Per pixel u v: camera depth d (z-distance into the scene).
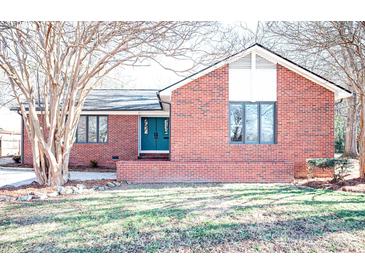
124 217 6.13
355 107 20.69
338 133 29.28
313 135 11.90
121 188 9.71
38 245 4.75
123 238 5.00
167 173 11.26
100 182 10.61
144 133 18.94
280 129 11.89
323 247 4.61
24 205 7.25
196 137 11.85
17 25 8.72
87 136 17.05
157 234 5.15
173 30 9.46
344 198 7.80
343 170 10.46
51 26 8.52
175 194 8.55
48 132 9.81
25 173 14.49
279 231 5.24
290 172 11.08
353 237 4.97
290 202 7.35
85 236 5.09
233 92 11.96
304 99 11.91
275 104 11.98
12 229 5.44
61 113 9.95
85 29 9.12
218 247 4.64
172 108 11.86
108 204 7.32
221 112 11.90
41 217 6.19
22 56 9.82
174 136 11.85
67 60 9.72
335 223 5.65
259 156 11.91
